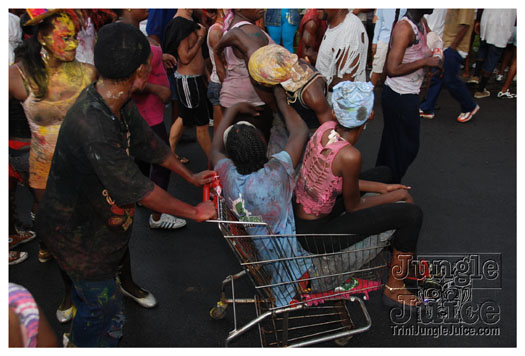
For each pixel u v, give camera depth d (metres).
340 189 2.27
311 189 2.32
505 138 5.36
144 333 2.75
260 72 2.74
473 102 5.71
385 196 2.46
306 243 2.33
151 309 2.93
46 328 1.38
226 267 3.31
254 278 2.32
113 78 1.82
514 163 4.76
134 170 1.87
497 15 6.03
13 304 1.26
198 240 3.61
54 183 1.95
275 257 2.26
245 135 2.08
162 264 3.34
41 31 2.25
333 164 2.18
